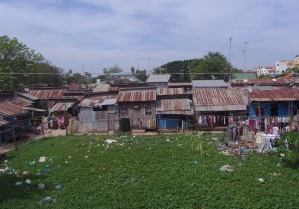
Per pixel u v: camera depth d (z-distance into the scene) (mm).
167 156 24984
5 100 41094
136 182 19062
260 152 25219
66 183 19625
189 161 23328
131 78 96938
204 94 40875
